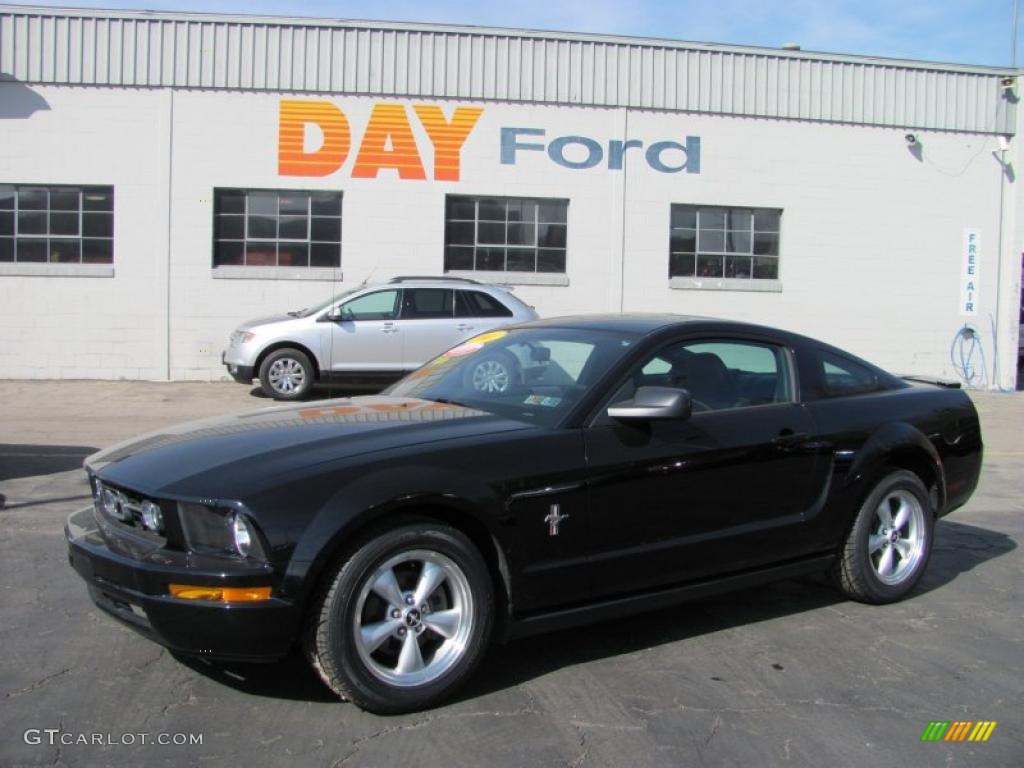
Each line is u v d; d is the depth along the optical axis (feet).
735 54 56.29
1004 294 59.57
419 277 45.91
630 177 55.57
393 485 11.84
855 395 17.17
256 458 12.16
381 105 53.11
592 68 54.85
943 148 58.80
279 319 44.96
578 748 11.37
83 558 12.34
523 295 54.90
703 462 14.47
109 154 51.47
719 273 57.41
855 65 57.62
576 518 13.25
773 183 57.11
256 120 52.34
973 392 58.23
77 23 50.98
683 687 13.28
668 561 14.15
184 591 11.21
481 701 12.66
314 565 11.29
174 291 52.16
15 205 51.57
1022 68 59.00
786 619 16.31
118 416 39.34
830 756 11.33
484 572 12.62
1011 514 25.66
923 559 17.56
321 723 11.87
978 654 14.79
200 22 51.65
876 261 58.34
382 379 44.65
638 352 14.67
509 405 14.56
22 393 46.39
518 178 54.49
